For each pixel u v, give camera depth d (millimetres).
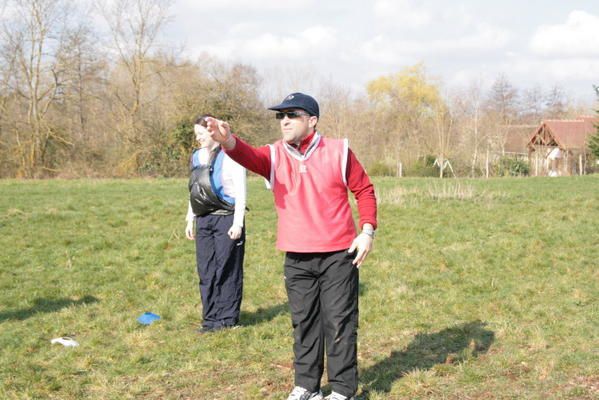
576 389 4480
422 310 6898
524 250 10102
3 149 35344
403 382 4742
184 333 6293
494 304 7047
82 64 36094
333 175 4094
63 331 6340
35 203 16141
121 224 13125
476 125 44938
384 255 9938
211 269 6344
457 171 42938
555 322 6266
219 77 36375
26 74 34906
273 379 4949
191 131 35312
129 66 37031
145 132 35844
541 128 49250
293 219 4121
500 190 18891
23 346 5844
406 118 54312
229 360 5422
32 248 10656
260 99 37562
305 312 4234
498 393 4500
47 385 4902
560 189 19391
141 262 9695
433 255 9875
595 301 7137
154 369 5258
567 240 10695
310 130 4141
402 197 16656
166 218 13906
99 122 37281
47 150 36062
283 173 4129
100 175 34750
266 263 9484
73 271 9062
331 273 4117
